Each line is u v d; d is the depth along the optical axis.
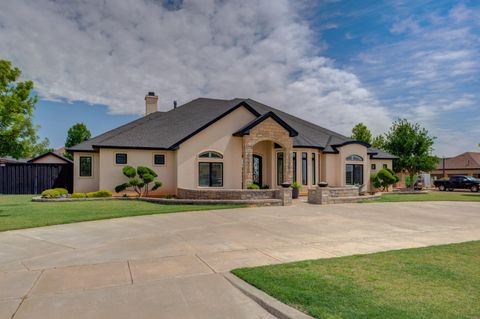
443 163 53.84
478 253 7.39
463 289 5.04
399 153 33.47
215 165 20.89
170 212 14.01
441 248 7.92
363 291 4.93
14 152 13.84
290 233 9.91
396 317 4.03
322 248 8.00
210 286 5.36
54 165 23.73
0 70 13.70
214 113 23.81
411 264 6.42
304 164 23.62
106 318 4.23
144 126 23.83
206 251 7.64
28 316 4.27
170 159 21.52
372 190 28.23
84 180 21.45
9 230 10.05
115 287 5.31
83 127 46.03
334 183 25.12
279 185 22.53
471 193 31.80
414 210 15.92
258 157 23.62
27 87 14.39
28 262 6.73
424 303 4.48
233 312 4.45
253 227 10.84
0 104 12.74
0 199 19.64
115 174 20.58
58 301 4.75
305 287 5.09
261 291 4.99
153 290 5.18
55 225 10.94
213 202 16.81
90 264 6.60
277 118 20.98
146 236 9.30
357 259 6.80
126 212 13.80
